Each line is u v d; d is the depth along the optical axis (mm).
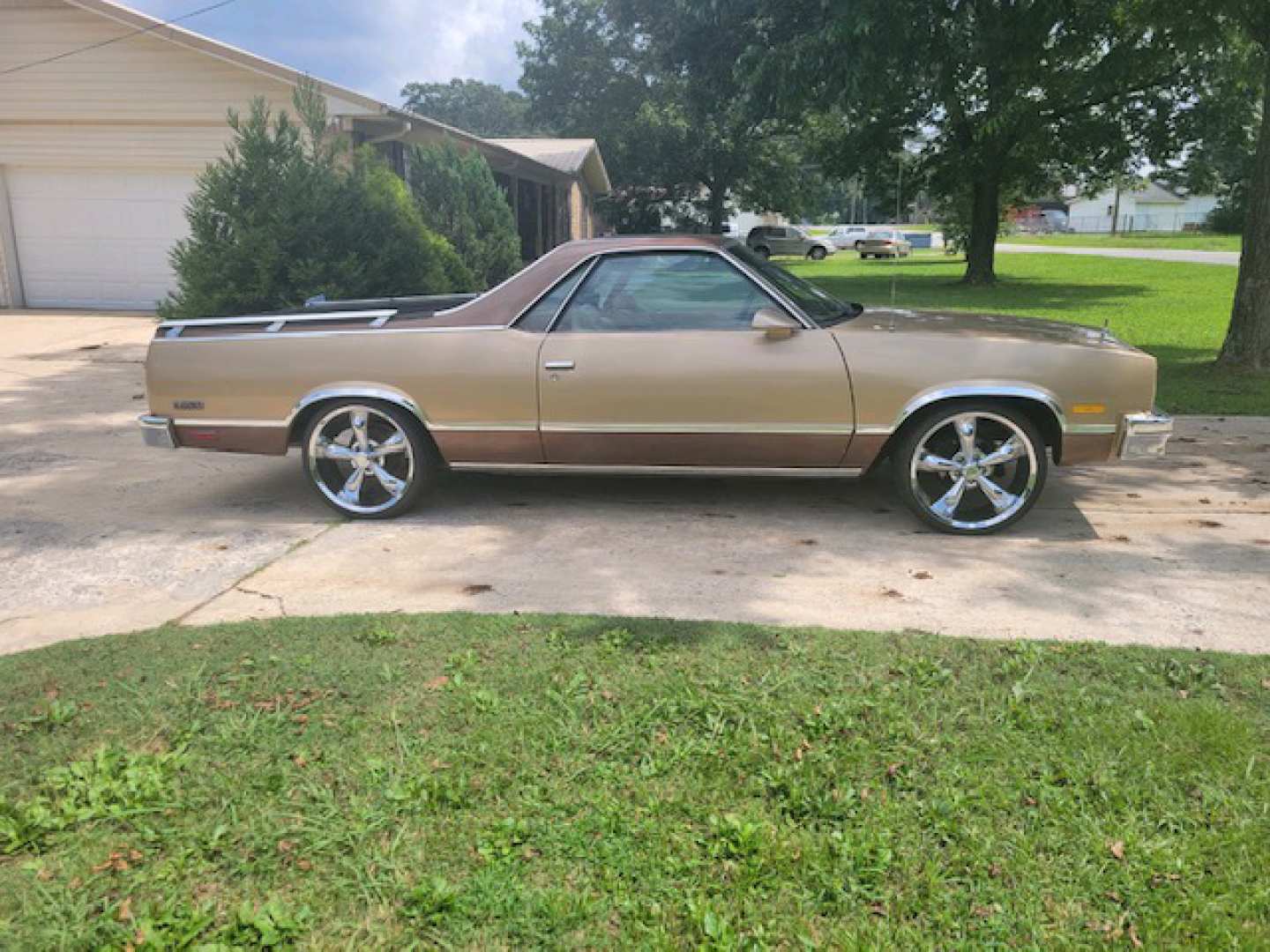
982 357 4984
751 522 5441
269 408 5523
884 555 4844
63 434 7918
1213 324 15055
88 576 4688
